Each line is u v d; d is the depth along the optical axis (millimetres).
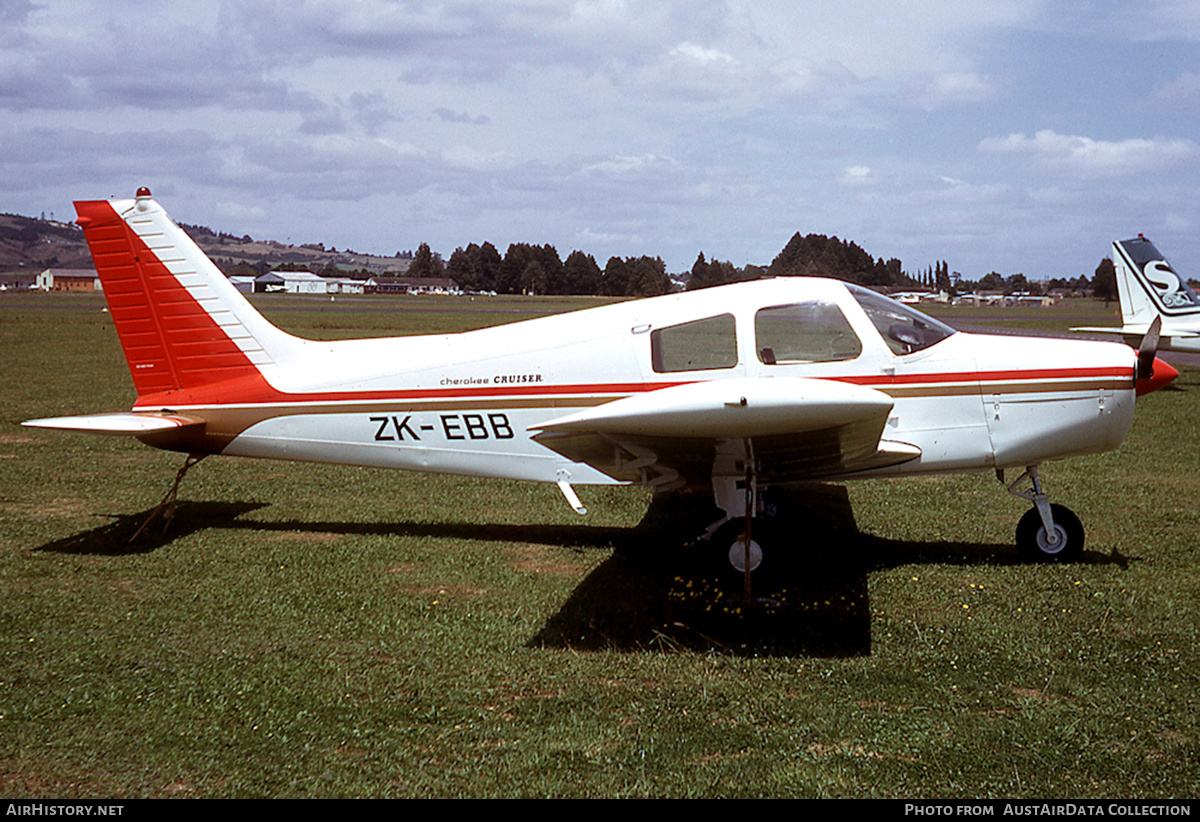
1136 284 16734
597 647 4352
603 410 4355
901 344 5609
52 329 31562
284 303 73875
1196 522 6711
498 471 6086
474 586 5301
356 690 3846
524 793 3047
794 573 5508
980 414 5570
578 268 151875
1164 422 12195
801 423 4227
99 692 3801
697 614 4809
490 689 3873
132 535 6363
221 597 5031
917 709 3658
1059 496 7617
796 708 3670
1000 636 4426
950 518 6887
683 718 3594
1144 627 4523
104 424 5859
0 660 4129
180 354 6305
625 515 7113
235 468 8969
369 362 6191
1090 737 3402
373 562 5770
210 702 3719
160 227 6223
